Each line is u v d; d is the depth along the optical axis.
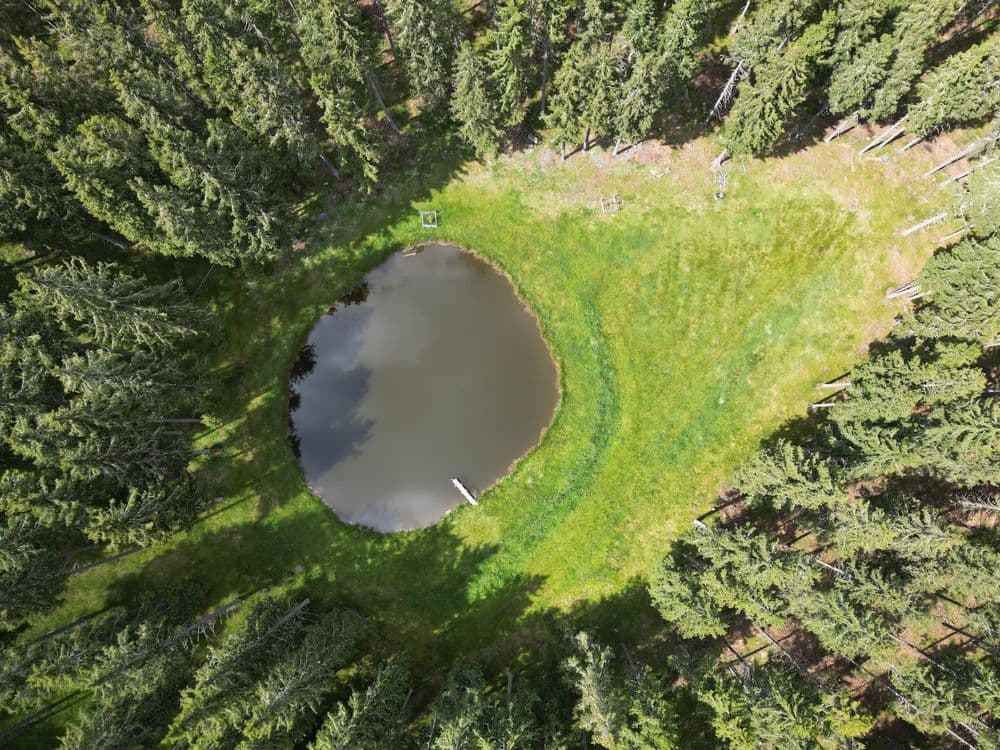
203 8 31.98
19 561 27.55
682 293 42.06
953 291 34.06
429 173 43.34
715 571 32.41
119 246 39.97
